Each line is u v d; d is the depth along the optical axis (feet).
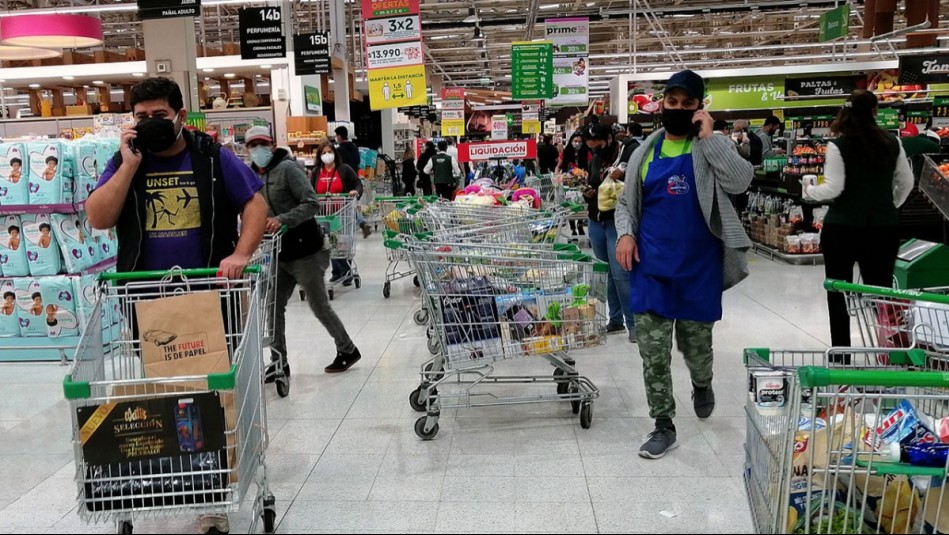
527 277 11.47
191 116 28.78
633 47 60.13
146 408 6.98
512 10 69.67
